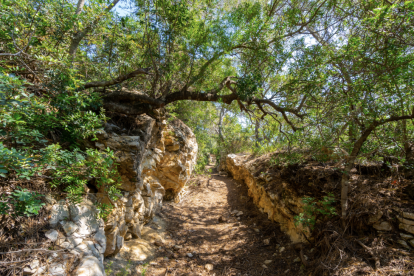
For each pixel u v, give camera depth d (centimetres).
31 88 281
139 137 423
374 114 307
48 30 325
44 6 293
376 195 379
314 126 408
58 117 303
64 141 333
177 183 766
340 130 375
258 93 504
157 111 523
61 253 250
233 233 590
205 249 508
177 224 638
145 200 549
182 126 801
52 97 286
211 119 1123
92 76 440
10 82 202
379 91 326
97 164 275
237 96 493
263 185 672
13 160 192
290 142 495
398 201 362
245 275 407
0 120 188
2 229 227
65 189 274
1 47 262
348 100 324
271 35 488
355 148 355
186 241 542
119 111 411
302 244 450
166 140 664
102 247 306
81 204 314
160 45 457
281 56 443
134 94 412
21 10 269
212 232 604
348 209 385
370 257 318
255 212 712
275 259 451
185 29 434
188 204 830
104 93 434
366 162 455
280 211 571
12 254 220
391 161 419
